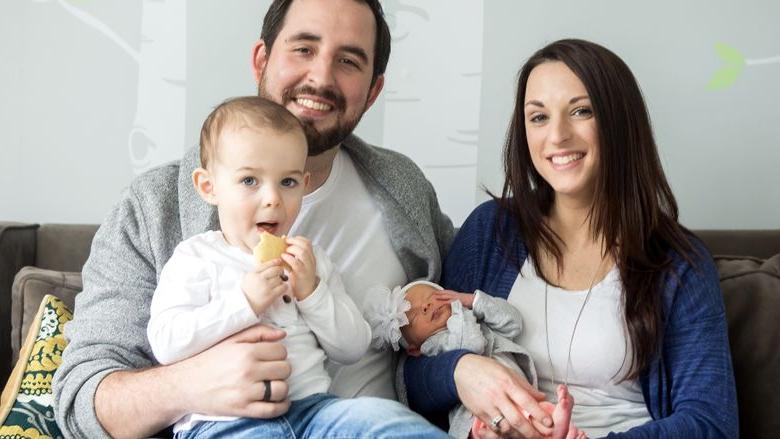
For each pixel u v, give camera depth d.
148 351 1.52
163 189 1.63
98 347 1.48
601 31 2.30
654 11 2.29
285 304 1.43
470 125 2.35
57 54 2.37
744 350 1.75
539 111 1.69
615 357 1.62
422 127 2.36
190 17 2.35
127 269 1.57
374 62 1.78
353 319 1.46
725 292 1.79
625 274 1.64
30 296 1.87
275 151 1.41
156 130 2.37
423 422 1.28
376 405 1.30
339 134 1.70
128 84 2.37
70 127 2.38
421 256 1.81
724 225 2.30
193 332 1.33
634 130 1.67
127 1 2.36
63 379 1.46
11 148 2.38
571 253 1.75
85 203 2.38
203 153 1.48
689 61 2.29
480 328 1.68
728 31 2.27
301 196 1.47
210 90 2.36
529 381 1.65
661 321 1.61
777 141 2.28
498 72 2.33
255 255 1.39
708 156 2.30
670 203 1.73
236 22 2.35
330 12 1.66
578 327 1.65
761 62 2.27
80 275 1.94
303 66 1.67
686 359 1.59
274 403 1.32
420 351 1.71
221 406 1.31
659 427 1.48
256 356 1.32
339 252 1.75
